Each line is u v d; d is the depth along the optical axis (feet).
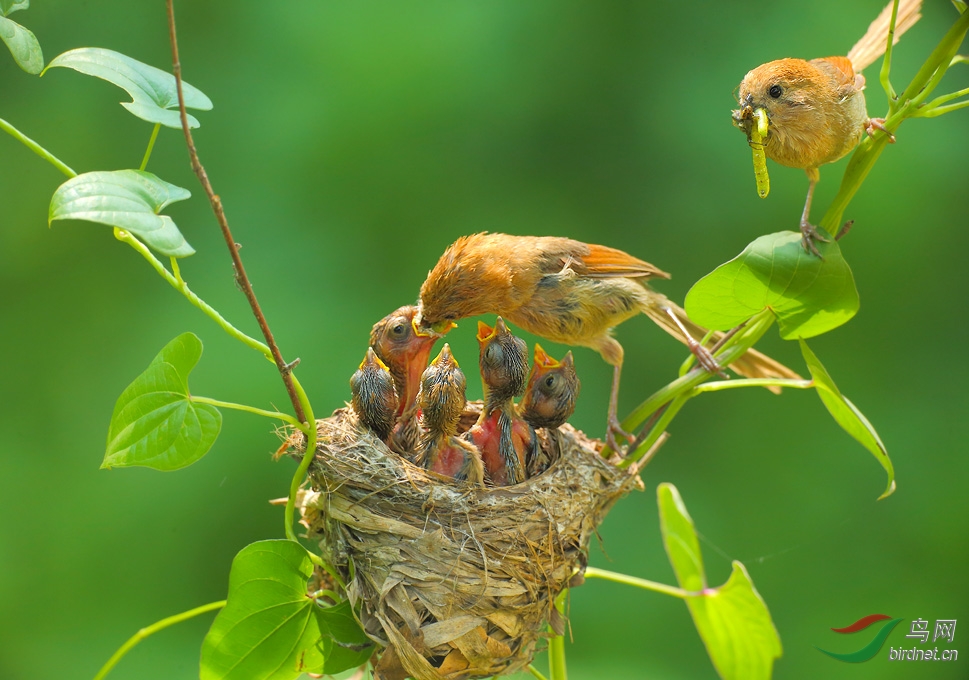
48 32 41.86
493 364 18.83
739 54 41.63
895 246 42.27
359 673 18.63
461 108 41.98
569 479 17.61
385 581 15.98
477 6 42.98
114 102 42.32
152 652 36.52
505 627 16.21
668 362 42.27
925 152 42.27
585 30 42.73
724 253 41.32
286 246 40.24
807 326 16.66
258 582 15.16
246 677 15.51
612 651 38.22
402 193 41.24
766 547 40.91
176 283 13.61
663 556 40.11
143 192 12.84
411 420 19.84
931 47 40.98
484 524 16.62
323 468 16.67
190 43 42.32
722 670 19.43
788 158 17.57
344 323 39.40
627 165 42.01
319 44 42.39
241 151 41.39
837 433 41.98
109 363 39.55
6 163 41.32
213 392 37.55
